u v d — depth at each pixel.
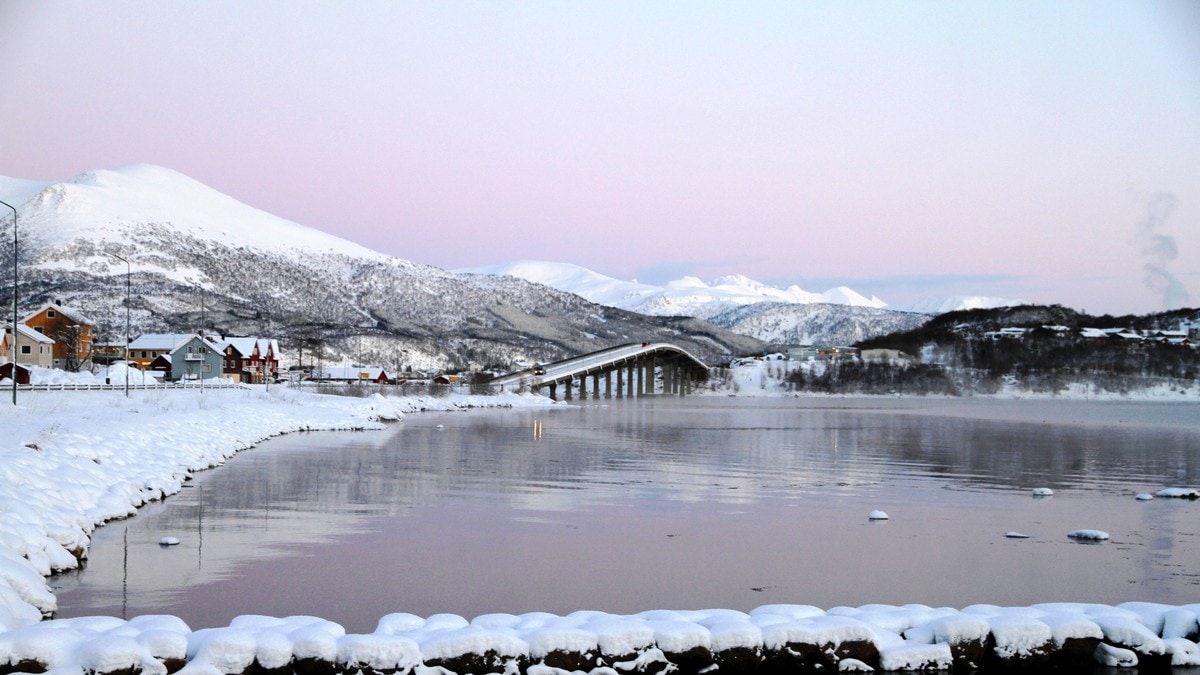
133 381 107.25
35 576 20.05
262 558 26.06
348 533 30.05
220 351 153.62
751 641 16.95
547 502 37.56
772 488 43.03
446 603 21.73
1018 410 159.12
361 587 23.09
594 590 23.11
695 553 27.59
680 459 57.34
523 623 17.77
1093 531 30.70
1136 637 17.67
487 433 78.81
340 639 16.09
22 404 59.72
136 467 38.31
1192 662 17.52
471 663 16.06
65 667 15.04
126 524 30.53
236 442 57.38
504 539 29.45
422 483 42.91
